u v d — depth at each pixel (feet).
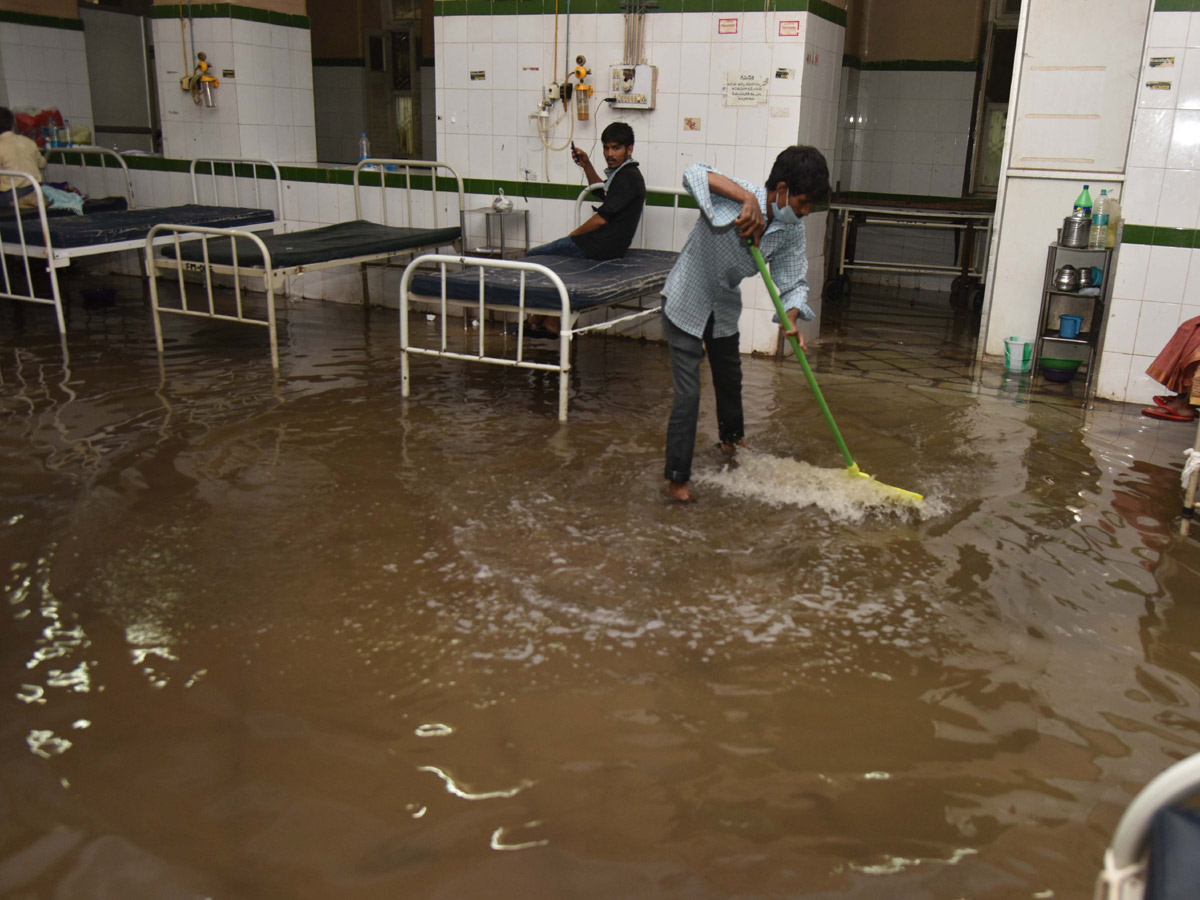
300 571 10.28
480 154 22.80
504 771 7.22
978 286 27.68
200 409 15.78
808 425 15.92
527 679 8.42
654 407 16.70
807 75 19.63
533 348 21.01
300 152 27.14
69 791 6.91
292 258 18.69
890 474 13.65
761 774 7.26
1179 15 16.63
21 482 12.51
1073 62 19.30
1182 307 17.56
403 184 23.97
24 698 7.97
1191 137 16.97
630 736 7.67
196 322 22.56
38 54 29.01
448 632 9.14
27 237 20.34
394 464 13.50
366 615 9.41
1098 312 19.17
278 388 17.15
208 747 7.42
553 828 6.65
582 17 20.86
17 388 16.72
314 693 8.14
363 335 21.70
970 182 29.78
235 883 6.11
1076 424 16.48
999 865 6.39
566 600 9.79
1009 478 13.62
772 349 20.92
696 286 12.02
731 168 20.42
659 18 20.20
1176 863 3.13
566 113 21.62
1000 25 28.55
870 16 29.81
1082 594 10.19
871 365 20.48
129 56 31.60
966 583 10.37
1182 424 16.70
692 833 6.63
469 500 12.28
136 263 28.07
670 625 9.37
